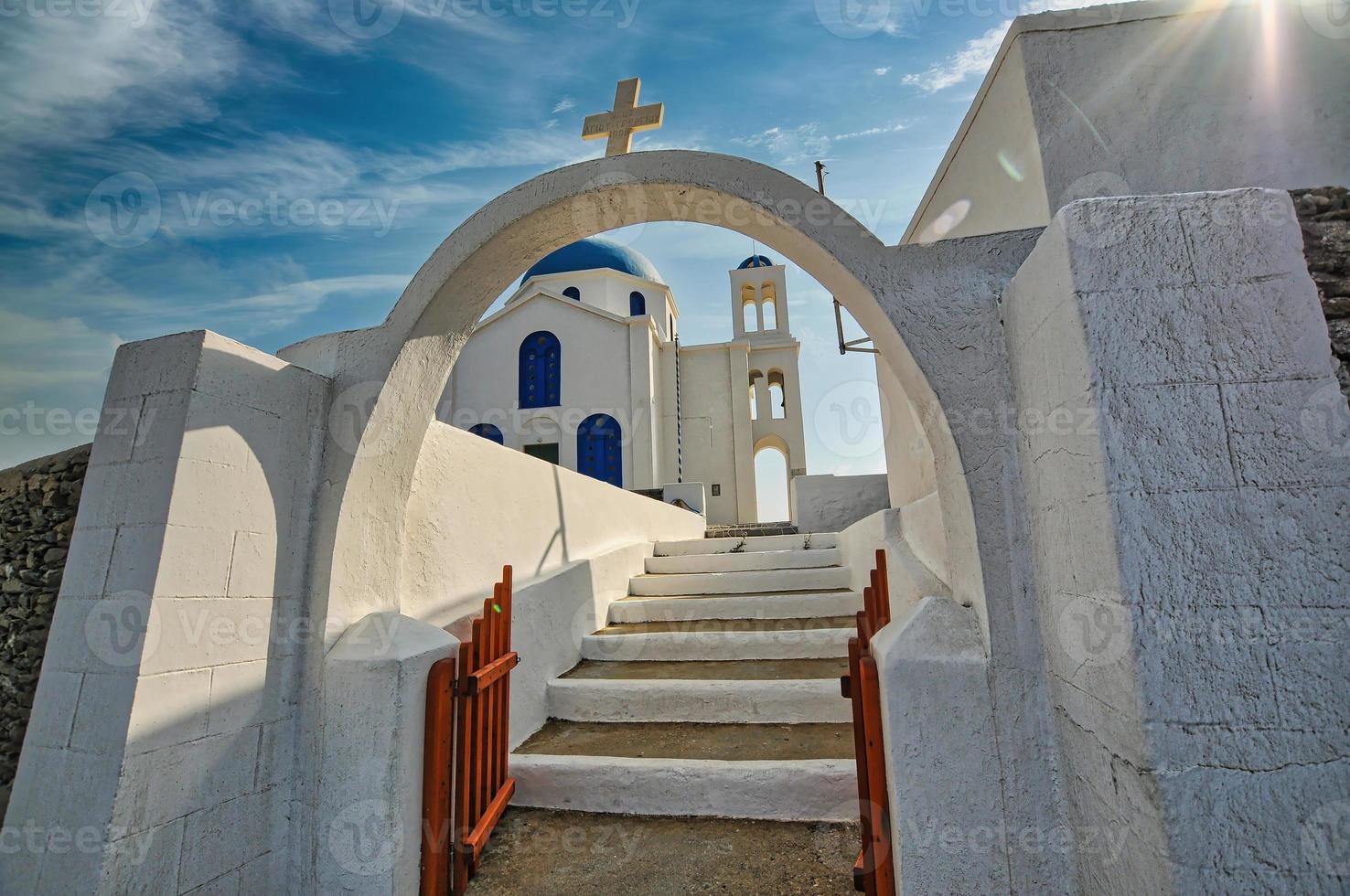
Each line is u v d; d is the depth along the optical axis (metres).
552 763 3.28
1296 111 3.23
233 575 2.37
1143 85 3.34
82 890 1.92
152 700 2.06
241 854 2.32
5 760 2.67
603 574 5.58
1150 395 1.72
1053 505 2.00
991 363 2.33
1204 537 1.64
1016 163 3.59
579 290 21.12
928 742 2.11
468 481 3.78
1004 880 2.02
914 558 3.73
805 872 2.66
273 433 2.58
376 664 2.47
